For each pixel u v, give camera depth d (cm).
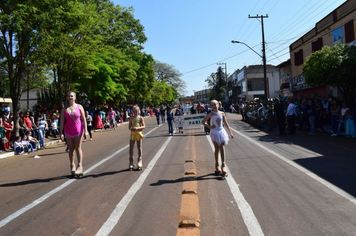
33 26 1283
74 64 1856
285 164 758
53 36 1443
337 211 435
